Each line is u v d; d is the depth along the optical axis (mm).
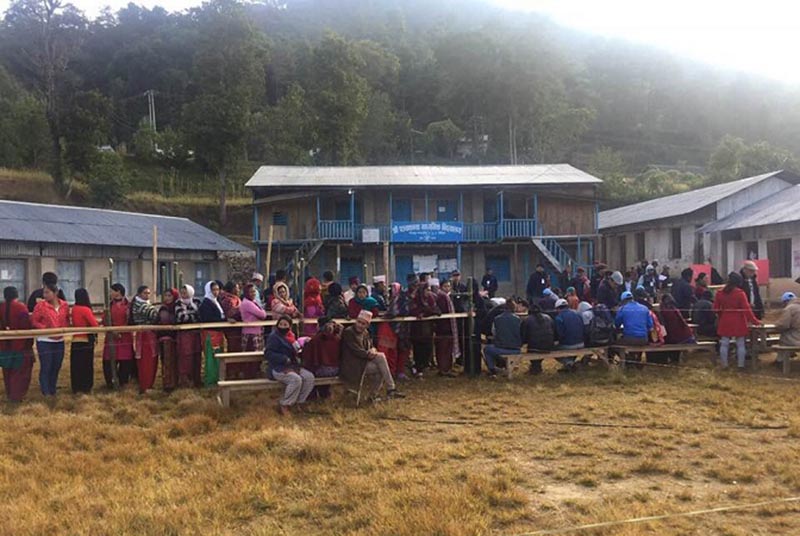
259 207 32625
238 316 11227
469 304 11641
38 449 7352
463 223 31609
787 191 29328
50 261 24281
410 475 6160
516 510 5320
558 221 32406
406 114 65062
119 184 41406
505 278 32969
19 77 61188
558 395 9789
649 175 55188
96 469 6699
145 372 10312
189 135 43750
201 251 30984
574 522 5059
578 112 58906
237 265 33781
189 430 8125
